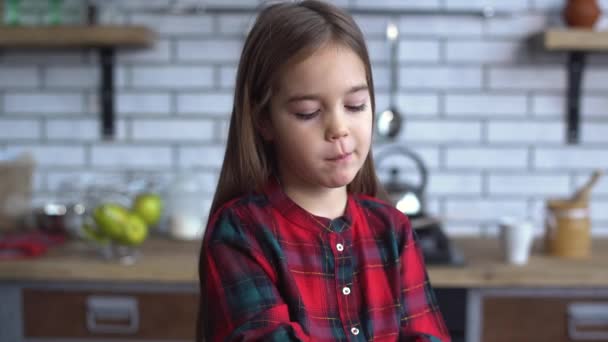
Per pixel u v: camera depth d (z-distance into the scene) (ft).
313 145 2.59
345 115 2.60
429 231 6.01
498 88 7.41
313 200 2.94
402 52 7.40
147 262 5.85
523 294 5.70
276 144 2.91
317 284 2.86
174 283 5.82
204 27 7.46
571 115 7.36
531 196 7.50
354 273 2.94
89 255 6.13
